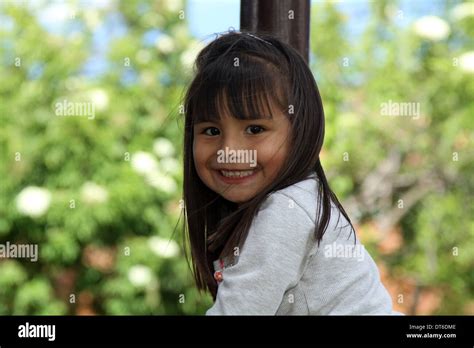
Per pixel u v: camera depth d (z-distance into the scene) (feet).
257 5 4.56
